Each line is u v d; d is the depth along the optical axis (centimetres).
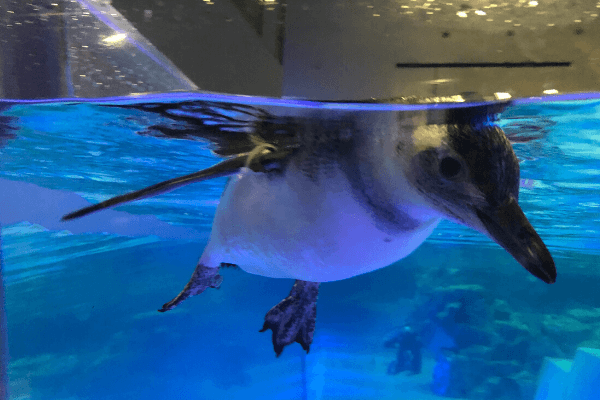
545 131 225
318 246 142
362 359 731
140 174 367
